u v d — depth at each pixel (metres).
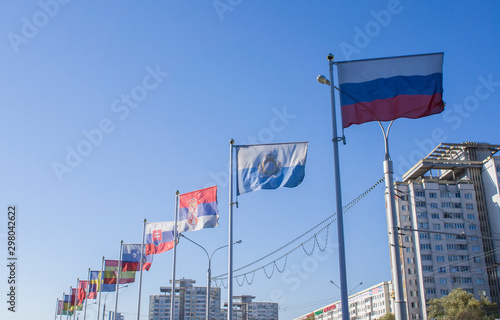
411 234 120.50
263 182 26.98
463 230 119.56
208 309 48.09
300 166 26.75
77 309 79.12
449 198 122.25
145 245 48.44
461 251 117.81
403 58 19.33
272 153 27.44
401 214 122.06
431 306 95.88
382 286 152.62
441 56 19.19
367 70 19.34
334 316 186.38
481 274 116.00
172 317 40.94
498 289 114.56
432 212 120.75
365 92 19.11
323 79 18.86
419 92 18.89
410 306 115.31
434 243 118.19
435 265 116.44
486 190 123.00
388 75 19.20
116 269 60.59
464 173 127.19
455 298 91.44
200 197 36.44
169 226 44.06
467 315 85.94
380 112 18.81
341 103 19.12
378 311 154.00
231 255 28.45
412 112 18.69
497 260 116.62
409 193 123.88
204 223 35.66
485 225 120.31
